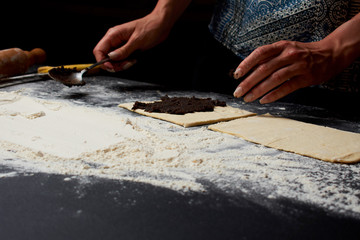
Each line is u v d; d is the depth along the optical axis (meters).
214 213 0.81
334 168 1.09
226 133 1.38
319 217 0.81
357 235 0.75
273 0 1.92
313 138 1.32
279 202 0.87
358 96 1.94
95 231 0.72
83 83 1.93
